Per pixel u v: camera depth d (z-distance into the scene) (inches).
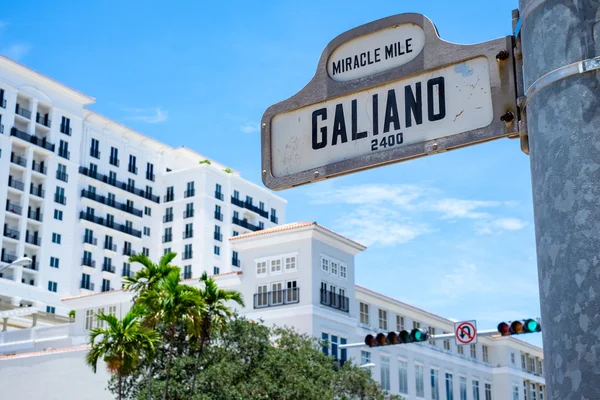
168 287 1424.7
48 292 3757.4
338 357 2048.5
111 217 4293.8
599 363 111.5
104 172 4306.1
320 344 1782.7
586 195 118.2
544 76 127.3
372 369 2198.6
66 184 4033.0
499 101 145.9
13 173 3855.8
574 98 122.6
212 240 4468.5
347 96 167.8
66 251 3956.7
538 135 127.8
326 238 2113.7
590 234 116.5
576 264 116.7
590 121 120.3
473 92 150.3
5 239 3693.4
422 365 2471.7
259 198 4943.4
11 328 3068.4
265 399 1502.2
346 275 2176.4
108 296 2262.6
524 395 3031.5
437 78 155.8
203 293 1473.9
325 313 2042.3
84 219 4101.9
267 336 1626.5
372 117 163.5
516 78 144.3
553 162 123.4
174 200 4579.2
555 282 119.1
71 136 4111.7
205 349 1520.7
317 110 171.6
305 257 2058.3
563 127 123.0
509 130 143.9
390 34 163.8
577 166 120.1
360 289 2240.4
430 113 155.4
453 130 151.6
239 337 1572.3
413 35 160.7
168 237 4525.1
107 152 4352.9
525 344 3061.0
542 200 124.8
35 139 3914.9
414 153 155.7
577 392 112.7
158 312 1416.1
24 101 3941.9
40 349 2253.9
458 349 2743.6
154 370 1518.2
